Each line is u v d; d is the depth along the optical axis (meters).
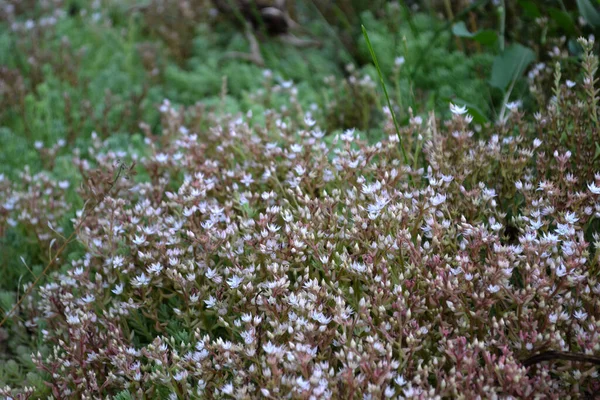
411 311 0.85
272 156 0.98
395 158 0.98
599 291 0.84
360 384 0.82
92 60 1.34
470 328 0.85
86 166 1.06
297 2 1.43
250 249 0.91
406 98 1.14
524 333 0.83
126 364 0.86
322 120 1.15
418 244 0.88
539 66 1.06
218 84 1.27
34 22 1.45
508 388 0.81
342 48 1.29
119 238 0.94
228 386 0.82
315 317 0.83
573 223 0.87
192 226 0.92
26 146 1.16
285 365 0.82
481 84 1.12
